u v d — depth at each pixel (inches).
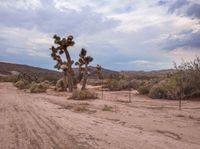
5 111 721.0
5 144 359.3
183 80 1164.5
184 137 421.1
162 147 349.4
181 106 887.7
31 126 497.0
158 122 573.0
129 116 669.3
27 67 6368.1
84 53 1812.3
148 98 1250.0
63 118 615.2
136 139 397.7
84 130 465.1
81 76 2127.2
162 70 3590.1
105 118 638.5
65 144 360.2
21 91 1943.9
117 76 3070.9
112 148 341.4
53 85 2731.3
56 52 1985.7
